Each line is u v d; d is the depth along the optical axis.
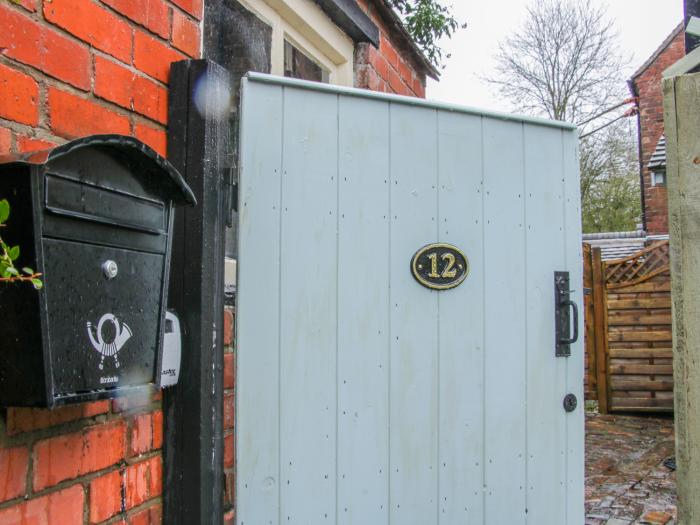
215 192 1.93
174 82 1.88
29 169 1.14
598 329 7.55
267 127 2.16
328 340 2.21
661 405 7.29
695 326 2.05
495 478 2.41
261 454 2.10
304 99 2.23
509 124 2.54
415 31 6.90
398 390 2.30
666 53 13.51
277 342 2.14
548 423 2.52
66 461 1.48
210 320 1.90
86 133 1.55
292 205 2.18
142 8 1.76
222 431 1.94
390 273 2.31
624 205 19.36
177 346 1.83
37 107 1.41
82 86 1.54
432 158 2.40
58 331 1.21
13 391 1.20
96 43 1.59
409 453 2.30
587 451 5.82
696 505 2.03
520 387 2.48
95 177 1.30
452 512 2.35
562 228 2.60
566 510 2.53
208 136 1.88
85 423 1.54
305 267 2.19
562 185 2.62
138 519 1.73
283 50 3.08
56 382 1.20
